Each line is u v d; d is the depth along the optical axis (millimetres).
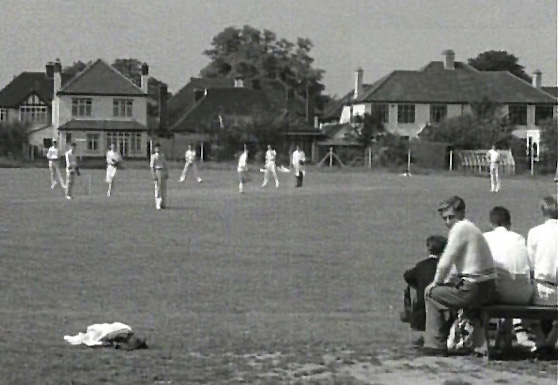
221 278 22766
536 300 13969
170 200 48969
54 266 24375
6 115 141375
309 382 11938
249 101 134500
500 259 13719
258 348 13938
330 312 18125
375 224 37469
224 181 70500
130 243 29875
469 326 13656
